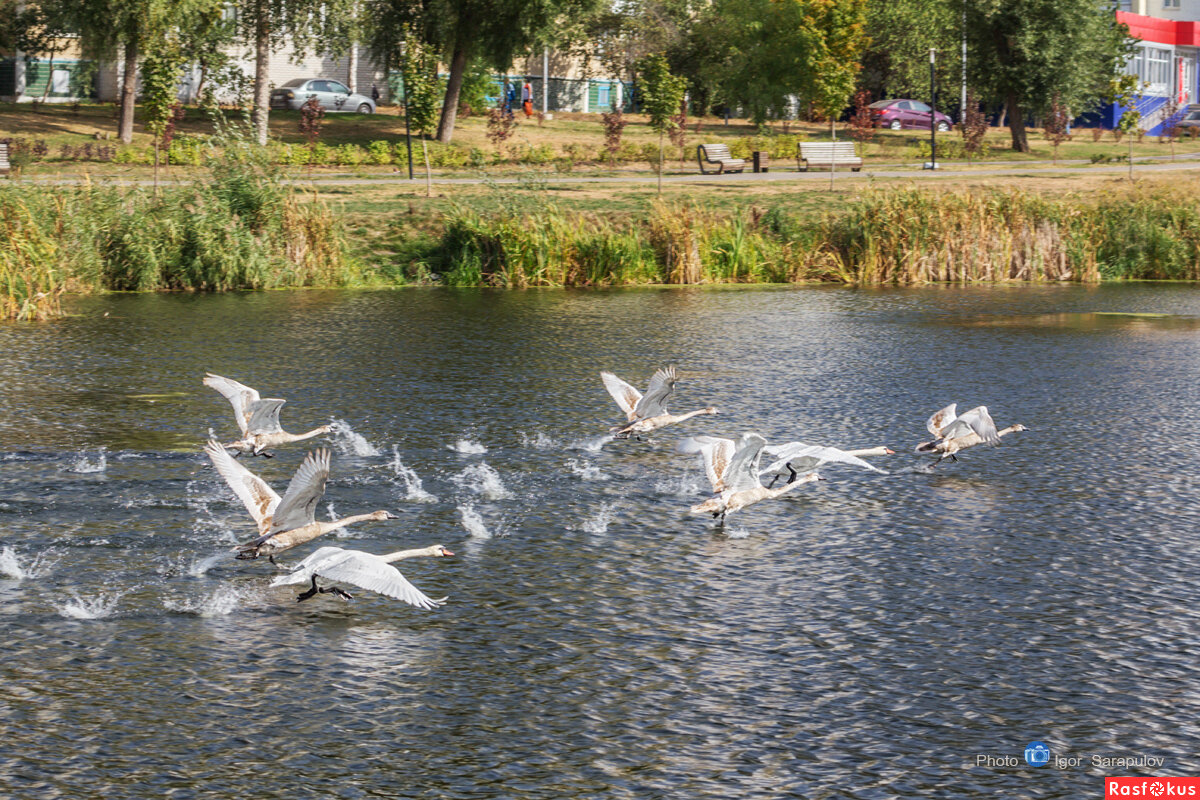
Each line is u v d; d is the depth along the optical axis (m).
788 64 69.94
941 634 10.69
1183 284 39.47
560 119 73.56
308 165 48.06
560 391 20.81
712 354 24.84
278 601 11.34
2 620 10.70
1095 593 11.68
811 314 31.16
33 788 7.98
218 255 33.94
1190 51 91.12
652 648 10.35
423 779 8.19
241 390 13.13
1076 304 33.78
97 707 9.12
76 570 11.99
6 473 15.26
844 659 10.15
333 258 35.66
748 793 8.05
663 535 13.42
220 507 14.13
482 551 12.82
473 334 26.94
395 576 9.02
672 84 45.72
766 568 12.38
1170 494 14.98
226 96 67.50
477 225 37.19
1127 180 46.84
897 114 73.00
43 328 26.95
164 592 11.48
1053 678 9.80
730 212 40.91
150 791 7.98
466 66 65.50
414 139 58.16
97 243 33.88
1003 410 19.75
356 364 23.02
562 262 36.97
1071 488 15.30
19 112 57.34
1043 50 61.19
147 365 22.59
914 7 83.25
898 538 13.37
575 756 8.50
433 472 15.77
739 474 11.83
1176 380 22.36
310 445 17.05
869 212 39.44
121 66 67.88
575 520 13.91
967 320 30.34
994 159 59.03
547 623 10.89
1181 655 10.24
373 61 58.59
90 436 17.17
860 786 8.15
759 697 9.44
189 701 9.25
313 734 8.77
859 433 18.00
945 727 8.98
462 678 9.73
